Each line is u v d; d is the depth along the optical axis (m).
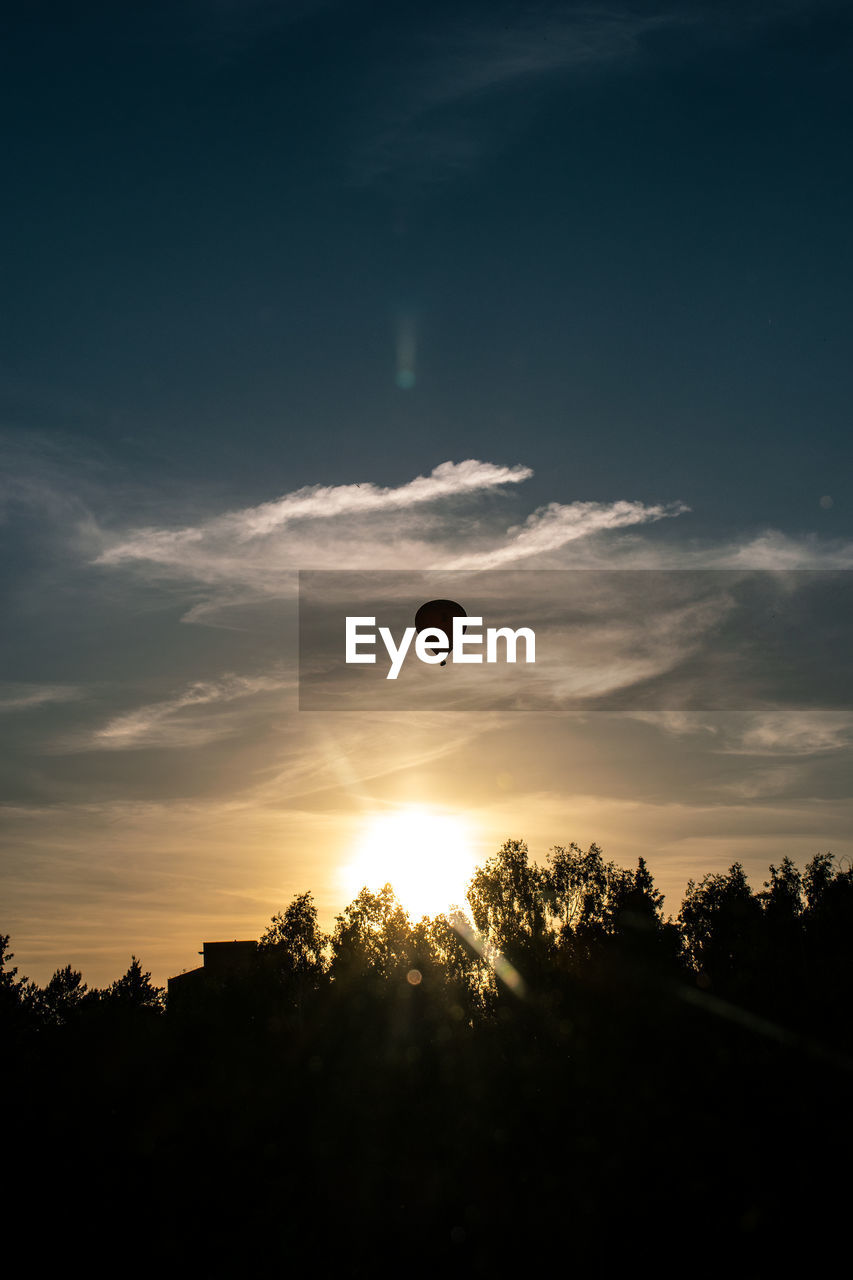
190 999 47.31
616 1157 26.14
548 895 51.19
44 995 58.94
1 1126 31.81
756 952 33.91
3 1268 26.42
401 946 46.75
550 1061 31.88
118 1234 27.52
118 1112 33.22
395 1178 28.52
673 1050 29.45
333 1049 38.06
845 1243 22.25
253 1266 26.39
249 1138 31.00
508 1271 24.64
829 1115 24.64
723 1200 23.83
